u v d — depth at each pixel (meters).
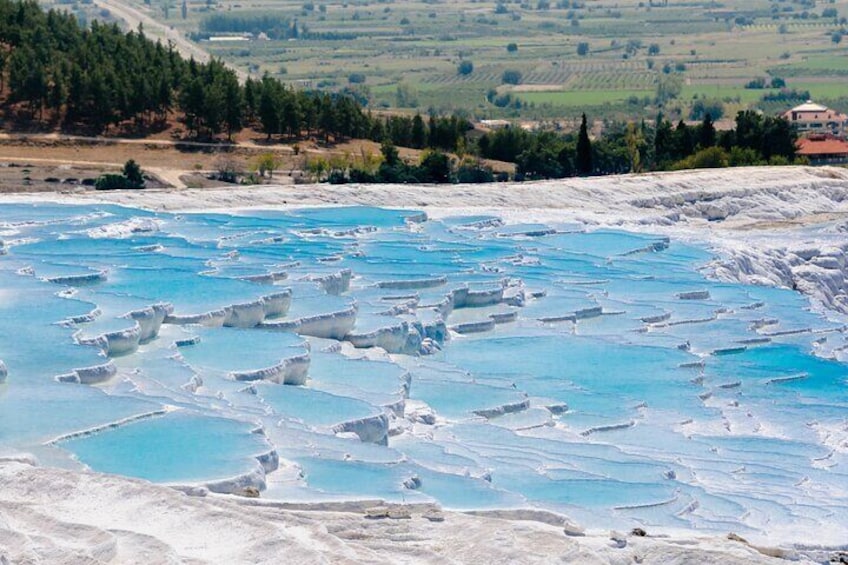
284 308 96.44
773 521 70.94
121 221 126.31
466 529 54.31
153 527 50.62
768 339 111.25
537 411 87.88
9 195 138.38
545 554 51.41
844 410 95.19
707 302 119.75
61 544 47.25
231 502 56.19
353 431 74.62
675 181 172.12
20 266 101.44
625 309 115.31
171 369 79.75
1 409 68.06
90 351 77.81
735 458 83.56
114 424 66.69
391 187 155.25
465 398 88.25
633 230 146.75
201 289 97.69
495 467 74.75
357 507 58.62
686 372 99.94
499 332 107.88
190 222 132.00
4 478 53.94
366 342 95.94
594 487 72.56
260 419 72.12
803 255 143.12
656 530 64.19
